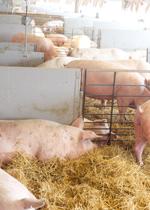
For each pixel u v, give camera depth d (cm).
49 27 995
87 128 290
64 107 281
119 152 262
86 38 823
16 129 244
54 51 628
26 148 239
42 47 614
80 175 229
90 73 363
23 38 623
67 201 196
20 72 263
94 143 272
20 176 212
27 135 241
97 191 206
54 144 240
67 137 245
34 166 232
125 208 194
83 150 246
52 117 284
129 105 344
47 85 270
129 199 200
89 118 369
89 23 1073
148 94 327
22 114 279
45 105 278
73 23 1059
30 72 264
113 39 843
